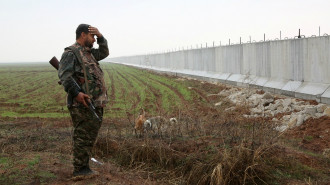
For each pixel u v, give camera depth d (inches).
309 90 561.3
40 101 784.9
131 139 308.2
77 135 198.2
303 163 273.6
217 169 226.7
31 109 652.7
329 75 521.0
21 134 355.3
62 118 535.8
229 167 235.9
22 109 652.7
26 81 1540.4
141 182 225.5
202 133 328.2
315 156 294.4
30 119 523.5
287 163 263.6
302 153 295.9
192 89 879.7
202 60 1305.4
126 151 281.6
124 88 1021.2
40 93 980.6
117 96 828.0
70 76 186.2
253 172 239.8
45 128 398.6
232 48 973.8
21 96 905.5
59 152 284.5
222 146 279.1
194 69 1423.5
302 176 251.6
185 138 315.3
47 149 295.1
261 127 310.0
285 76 666.2
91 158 264.4
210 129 338.0
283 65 673.0
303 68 599.8
